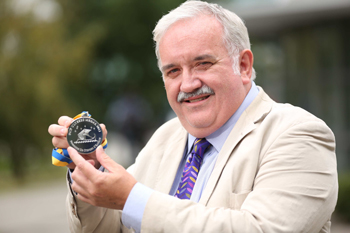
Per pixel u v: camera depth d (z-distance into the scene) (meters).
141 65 23.73
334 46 10.96
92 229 2.85
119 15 22.84
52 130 2.58
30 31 17.27
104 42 23.33
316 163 2.39
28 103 17.20
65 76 18.97
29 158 18.89
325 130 2.50
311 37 11.25
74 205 2.76
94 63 23.27
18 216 10.83
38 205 12.43
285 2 10.25
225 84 2.69
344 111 10.90
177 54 2.68
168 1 22.67
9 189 16.28
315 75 11.29
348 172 9.88
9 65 16.64
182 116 2.85
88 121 2.59
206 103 2.71
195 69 2.69
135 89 23.97
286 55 12.00
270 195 2.32
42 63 17.78
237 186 2.52
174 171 2.94
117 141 22.48
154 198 2.34
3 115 16.88
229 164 2.60
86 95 23.14
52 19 18.88
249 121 2.73
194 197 2.71
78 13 23.39
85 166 2.36
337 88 10.98
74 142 2.55
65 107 18.20
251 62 2.84
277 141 2.49
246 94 2.85
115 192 2.36
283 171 2.38
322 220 2.36
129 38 22.92
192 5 2.72
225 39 2.68
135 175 3.10
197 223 2.26
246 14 10.42
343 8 9.81
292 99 11.89
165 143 3.17
